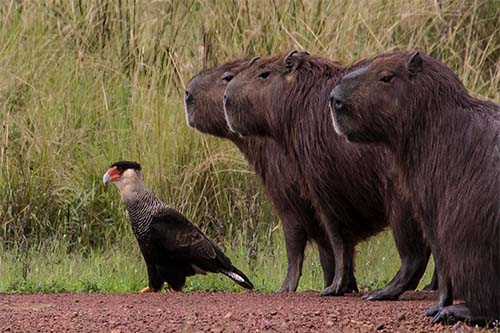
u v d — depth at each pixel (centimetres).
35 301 3038
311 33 4444
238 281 3434
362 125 2525
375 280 3622
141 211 3431
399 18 4678
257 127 3125
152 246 3431
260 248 3875
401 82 2500
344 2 4541
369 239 3494
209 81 3406
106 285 3488
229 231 4044
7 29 4728
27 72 4569
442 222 2461
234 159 4131
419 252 2977
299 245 3350
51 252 3881
